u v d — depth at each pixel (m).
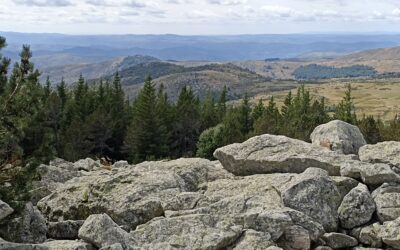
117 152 115.88
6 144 18.36
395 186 20.83
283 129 88.00
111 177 22.52
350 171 22.39
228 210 19.50
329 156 24.70
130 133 102.56
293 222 18.44
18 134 18.58
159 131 101.81
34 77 19.09
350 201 19.77
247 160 25.47
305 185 20.14
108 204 20.25
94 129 103.06
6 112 18.33
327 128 29.58
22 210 17.72
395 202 19.64
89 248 15.78
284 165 24.72
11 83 19.09
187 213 19.33
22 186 18.25
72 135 96.56
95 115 103.31
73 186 22.39
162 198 20.86
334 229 19.36
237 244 16.97
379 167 21.73
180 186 22.95
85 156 95.00
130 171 23.08
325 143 28.39
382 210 19.39
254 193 21.83
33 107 19.22
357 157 25.83
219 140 93.25
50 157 20.56
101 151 107.25
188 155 111.25
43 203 21.78
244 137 92.94
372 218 19.75
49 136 20.92
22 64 18.89
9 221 17.45
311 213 19.44
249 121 129.25
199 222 17.69
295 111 120.81
